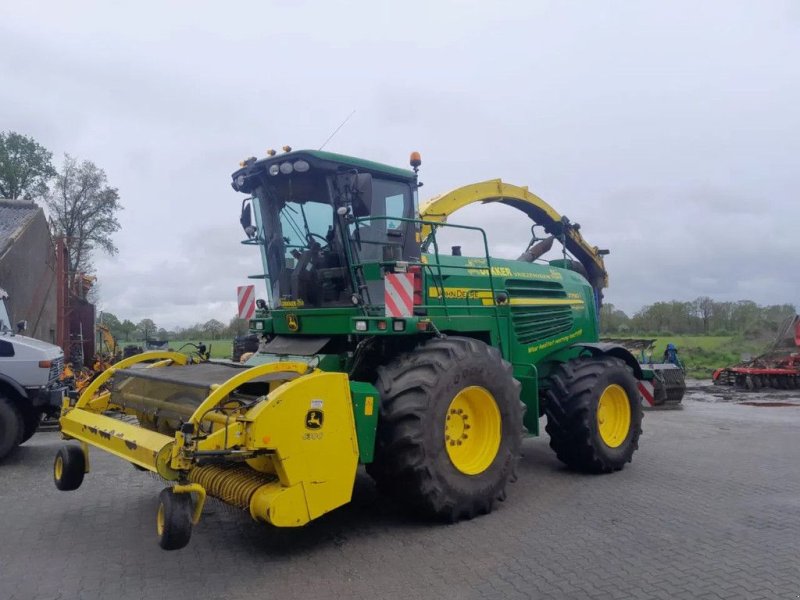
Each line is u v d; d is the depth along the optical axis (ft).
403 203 21.26
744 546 16.22
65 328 74.95
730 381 64.64
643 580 14.11
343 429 15.76
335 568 14.84
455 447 18.74
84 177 124.88
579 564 15.05
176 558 15.44
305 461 14.99
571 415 23.82
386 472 17.46
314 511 15.14
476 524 18.08
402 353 19.08
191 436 13.74
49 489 21.90
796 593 13.41
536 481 23.27
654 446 30.50
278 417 14.55
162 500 13.80
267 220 21.20
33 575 14.43
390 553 15.79
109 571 14.65
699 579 14.15
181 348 23.09
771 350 66.54
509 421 19.49
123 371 19.95
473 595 13.39
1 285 55.06
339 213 18.67
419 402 17.07
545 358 26.43
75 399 20.12
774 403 51.08
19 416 26.76
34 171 135.74
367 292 19.39
